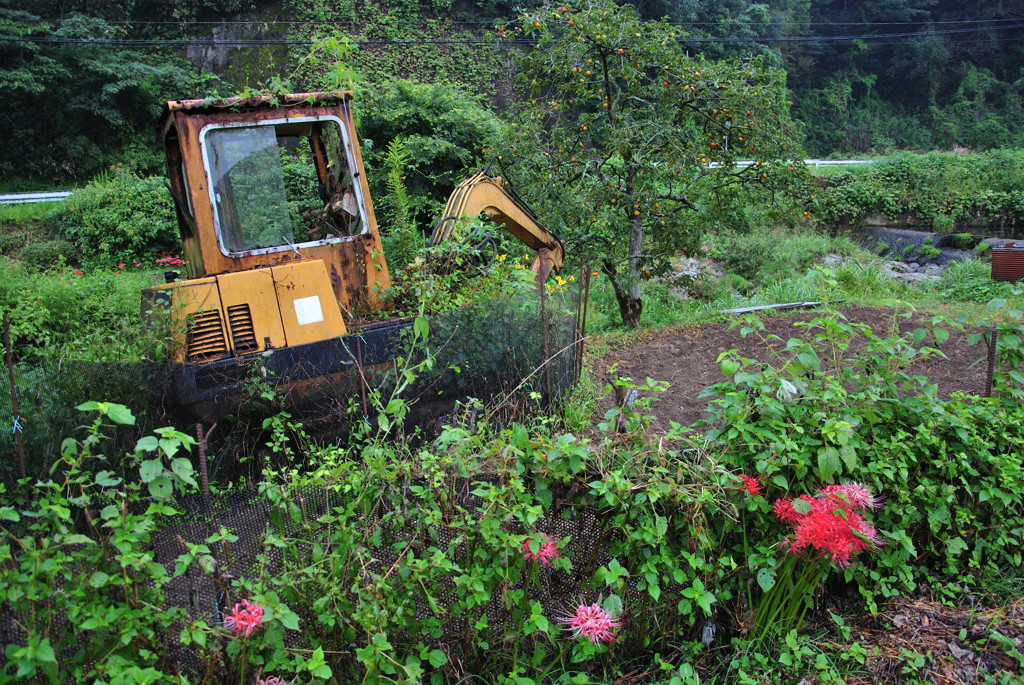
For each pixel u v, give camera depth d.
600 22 8.92
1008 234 25.41
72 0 27.09
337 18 30.39
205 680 2.43
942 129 48.50
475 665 3.01
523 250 9.05
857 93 51.38
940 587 3.59
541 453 2.88
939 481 3.61
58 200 18.69
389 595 2.68
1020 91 50.69
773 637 3.23
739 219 10.48
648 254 10.20
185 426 3.97
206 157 4.64
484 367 4.94
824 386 3.42
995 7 51.88
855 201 25.14
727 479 2.97
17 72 22.67
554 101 9.61
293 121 4.93
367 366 4.51
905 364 3.69
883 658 3.15
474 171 14.62
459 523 2.73
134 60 26.33
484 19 32.75
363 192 5.15
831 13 52.97
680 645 3.24
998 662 3.11
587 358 8.05
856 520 2.87
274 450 3.64
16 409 3.12
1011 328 3.93
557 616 3.11
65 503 2.41
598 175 9.52
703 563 2.93
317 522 2.71
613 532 3.06
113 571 2.39
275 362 4.22
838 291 10.68
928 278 16.45
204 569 2.43
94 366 3.68
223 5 29.73
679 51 9.37
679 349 8.39
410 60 29.70
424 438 4.61
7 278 11.14
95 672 2.34
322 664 2.41
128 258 16.69
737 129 9.32
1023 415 3.84
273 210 4.86
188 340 4.13
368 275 5.13
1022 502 3.78
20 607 2.32
